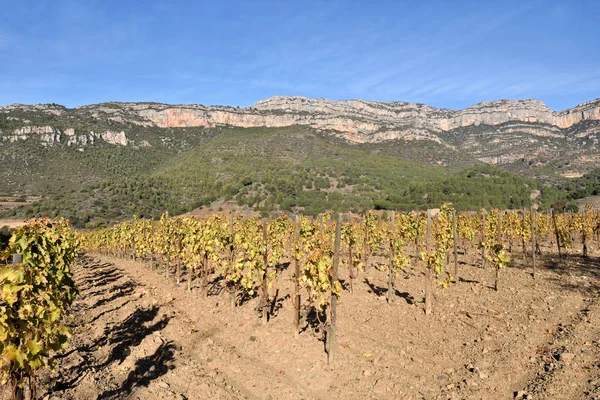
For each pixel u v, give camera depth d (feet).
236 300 38.58
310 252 26.30
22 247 17.52
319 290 25.31
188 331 29.71
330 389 20.34
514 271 49.88
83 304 39.86
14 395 15.06
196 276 56.39
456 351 24.67
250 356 24.84
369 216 57.62
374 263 59.72
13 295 14.93
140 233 77.87
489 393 19.29
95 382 20.86
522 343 25.17
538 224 73.15
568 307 32.40
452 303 35.45
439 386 20.31
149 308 36.96
